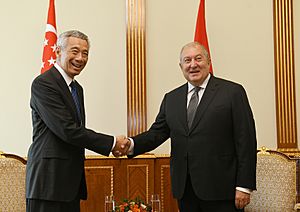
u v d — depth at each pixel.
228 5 5.39
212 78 3.23
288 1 5.44
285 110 5.36
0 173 4.07
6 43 5.08
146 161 5.06
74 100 3.08
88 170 4.94
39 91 2.96
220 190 2.99
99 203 4.95
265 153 4.29
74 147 2.99
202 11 4.96
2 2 5.11
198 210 3.13
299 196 4.33
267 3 5.45
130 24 5.23
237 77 5.36
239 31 5.39
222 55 5.35
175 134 3.17
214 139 3.03
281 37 5.41
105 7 5.23
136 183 5.02
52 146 2.90
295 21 5.48
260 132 5.34
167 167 5.11
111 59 5.20
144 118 5.16
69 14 5.17
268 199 4.11
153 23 5.29
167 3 5.32
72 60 3.04
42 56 4.82
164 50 5.29
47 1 5.17
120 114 5.18
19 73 5.08
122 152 3.30
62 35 3.07
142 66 5.20
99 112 5.15
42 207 2.84
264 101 5.37
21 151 5.03
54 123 2.90
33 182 2.85
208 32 5.35
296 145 5.34
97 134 3.12
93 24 5.20
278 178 4.09
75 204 3.03
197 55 3.15
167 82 5.27
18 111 5.05
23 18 5.12
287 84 5.38
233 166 3.05
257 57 5.39
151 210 3.20
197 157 3.03
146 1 5.30
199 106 3.11
